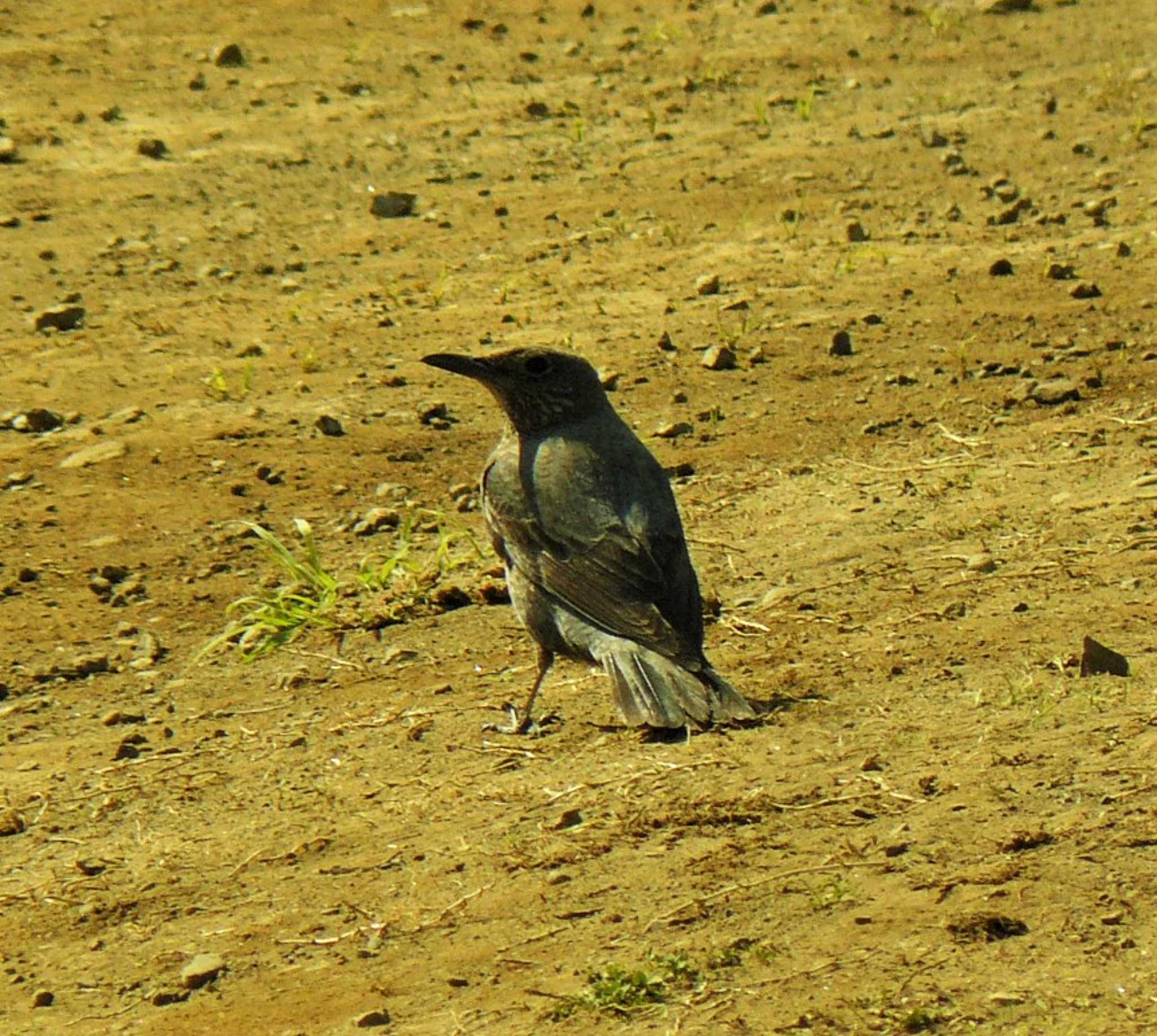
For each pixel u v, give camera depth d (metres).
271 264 19.66
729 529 14.02
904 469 14.96
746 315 18.16
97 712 12.04
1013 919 8.64
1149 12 27.06
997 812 9.60
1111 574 12.65
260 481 15.34
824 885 9.09
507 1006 8.39
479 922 9.09
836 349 17.30
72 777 11.09
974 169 21.70
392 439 15.99
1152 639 11.59
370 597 13.38
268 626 12.91
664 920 8.93
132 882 9.81
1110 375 16.59
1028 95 24.03
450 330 18.06
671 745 10.78
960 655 11.60
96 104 23.66
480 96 24.08
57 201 21.12
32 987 8.94
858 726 10.73
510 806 10.21
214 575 13.96
